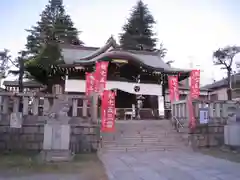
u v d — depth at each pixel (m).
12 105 12.49
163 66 27.47
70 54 26.81
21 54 26.84
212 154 11.00
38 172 7.51
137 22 41.09
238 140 11.52
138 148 11.96
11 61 21.00
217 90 34.56
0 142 11.10
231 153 11.26
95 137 12.00
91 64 21.28
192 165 8.55
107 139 12.69
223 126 13.62
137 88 23.33
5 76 21.84
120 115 21.34
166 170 7.79
